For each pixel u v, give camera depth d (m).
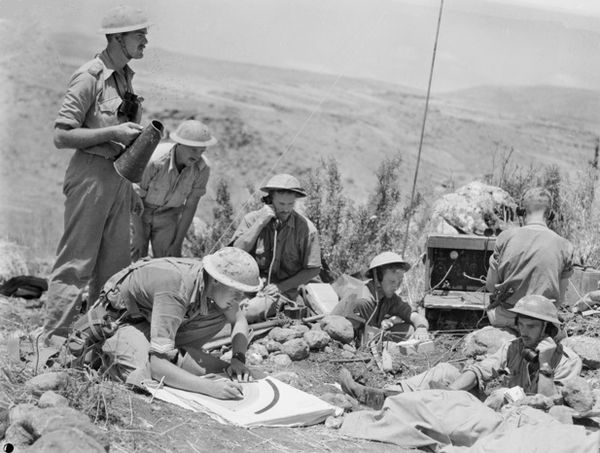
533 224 6.04
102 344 4.88
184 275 4.80
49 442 3.68
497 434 4.44
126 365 4.79
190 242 8.53
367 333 6.21
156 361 4.75
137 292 4.85
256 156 24.00
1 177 16.78
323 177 9.74
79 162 5.39
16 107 16.75
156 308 4.78
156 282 4.79
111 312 4.95
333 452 4.36
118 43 5.47
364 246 8.15
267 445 4.30
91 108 5.41
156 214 6.48
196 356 5.04
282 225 6.60
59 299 5.39
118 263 5.64
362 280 7.11
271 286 6.40
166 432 4.22
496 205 7.84
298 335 6.01
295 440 4.43
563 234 8.04
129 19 5.43
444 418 4.59
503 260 5.98
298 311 6.47
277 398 4.82
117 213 5.58
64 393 4.33
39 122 17.11
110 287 4.94
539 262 5.86
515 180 8.77
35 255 9.88
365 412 4.77
